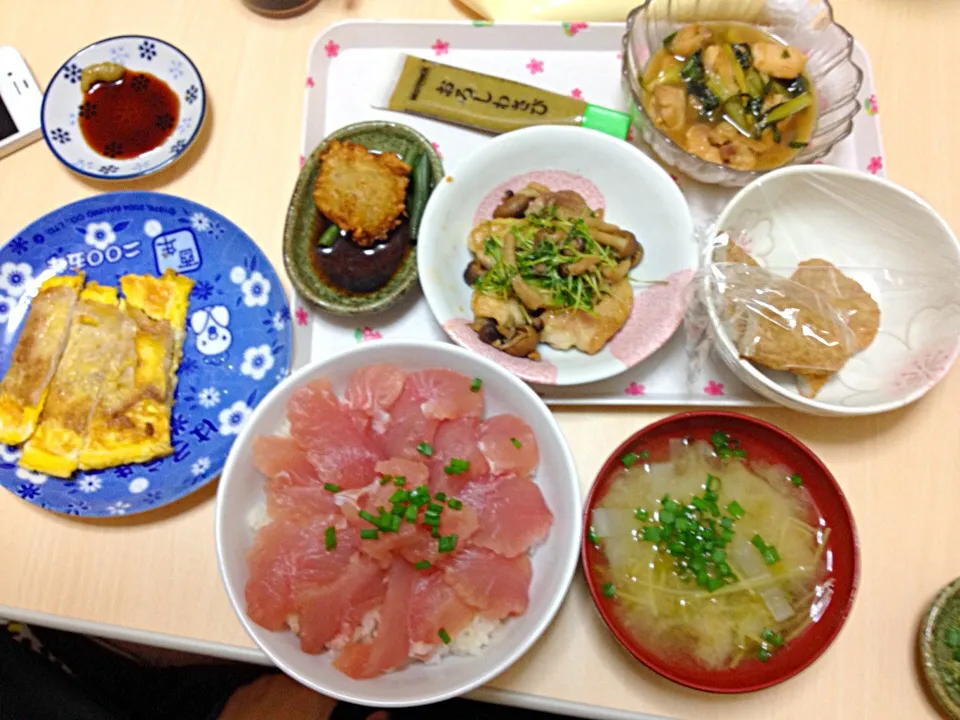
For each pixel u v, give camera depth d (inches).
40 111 18.4
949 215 17.5
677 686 15.1
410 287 16.8
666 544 15.3
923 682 15.1
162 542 16.6
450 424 15.5
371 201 17.4
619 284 16.9
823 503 15.4
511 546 14.8
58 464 16.9
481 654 14.6
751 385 15.7
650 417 16.7
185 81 18.7
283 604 14.5
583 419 16.8
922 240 16.4
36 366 17.4
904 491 16.1
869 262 17.3
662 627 15.1
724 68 17.2
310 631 14.3
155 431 17.1
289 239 17.0
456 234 17.4
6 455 17.2
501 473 15.3
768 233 17.4
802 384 16.3
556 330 16.6
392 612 14.5
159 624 16.1
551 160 17.4
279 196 18.5
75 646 19.9
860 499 16.1
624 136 18.0
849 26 18.6
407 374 15.8
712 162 16.6
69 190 18.9
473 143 18.6
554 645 15.4
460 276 17.4
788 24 17.7
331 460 15.2
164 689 20.0
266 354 17.7
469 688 13.5
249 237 17.7
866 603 15.6
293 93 18.9
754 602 15.1
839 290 16.5
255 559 14.7
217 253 18.2
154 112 18.8
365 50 19.1
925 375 15.8
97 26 19.6
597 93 18.7
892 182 17.1
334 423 15.3
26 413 17.1
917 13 18.6
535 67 18.9
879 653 15.3
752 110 17.2
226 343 18.0
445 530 14.6
